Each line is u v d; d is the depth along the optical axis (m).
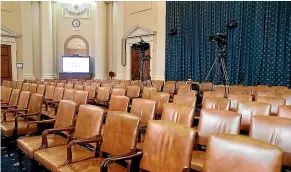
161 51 8.24
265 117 1.80
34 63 10.53
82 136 2.26
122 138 1.86
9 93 4.35
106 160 1.59
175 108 2.38
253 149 1.19
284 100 2.86
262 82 5.95
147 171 1.73
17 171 2.64
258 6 5.90
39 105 3.26
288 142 1.67
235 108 2.84
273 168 1.12
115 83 6.12
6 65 9.97
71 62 10.53
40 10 10.48
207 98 2.90
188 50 7.51
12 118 3.52
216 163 1.30
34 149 2.23
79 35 11.40
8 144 3.11
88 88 4.92
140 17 9.24
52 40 10.80
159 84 6.16
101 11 10.39
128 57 9.80
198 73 7.25
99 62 10.48
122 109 2.91
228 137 1.31
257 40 5.96
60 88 4.41
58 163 1.90
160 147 1.60
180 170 1.47
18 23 10.20
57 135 2.64
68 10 11.23
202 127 2.11
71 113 2.51
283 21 5.59
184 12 7.56
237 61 6.35
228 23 6.35
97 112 2.22
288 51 5.57
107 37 10.77
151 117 2.55
